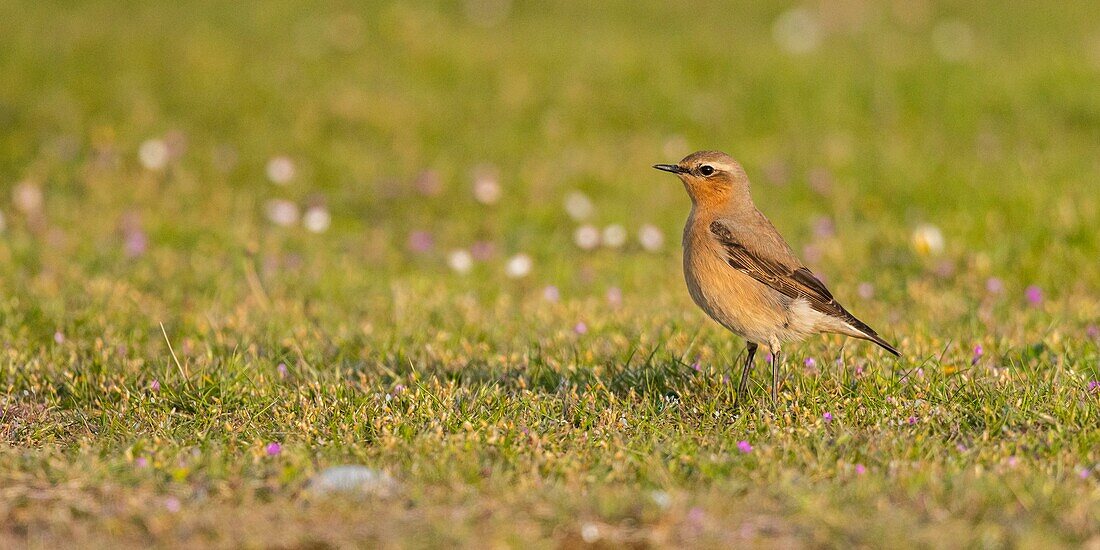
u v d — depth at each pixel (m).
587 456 8.56
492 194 17.38
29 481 7.96
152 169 18.22
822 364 10.60
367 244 16.19
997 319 12.63
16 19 24.81
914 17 28.02
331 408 9.62
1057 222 15.31
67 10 26.06
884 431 8.95
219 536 7.18
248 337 11.88
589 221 16.86
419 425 9.24
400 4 25.97
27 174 17.88
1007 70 21.92
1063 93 20.91
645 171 18.45
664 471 8.16
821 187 17.62
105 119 19.67
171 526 7.29
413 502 7.63
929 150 18.98
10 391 10.36
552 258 15.71
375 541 7.07
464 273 15.03
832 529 7.05
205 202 17.22
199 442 8.98
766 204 17.34
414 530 7.16
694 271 10.52
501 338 12.12
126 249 14.97
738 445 8.58
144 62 21.84
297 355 11.43
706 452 8.58
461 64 22.22
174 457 8.39
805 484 7.86
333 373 10.85
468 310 13.22
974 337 11.53
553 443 8.85
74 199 17.22
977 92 21.05
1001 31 26.53
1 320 12.23
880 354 10.92
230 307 13.34
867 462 8.38
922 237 14.66
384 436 8.94
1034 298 13.19
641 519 7.37
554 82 21.58
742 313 10.28
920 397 9.73
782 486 7.70
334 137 19.69
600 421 9.41
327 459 8.55
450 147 19.34
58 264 14.48
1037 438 8.73
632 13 27.84
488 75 21.92
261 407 9.82
